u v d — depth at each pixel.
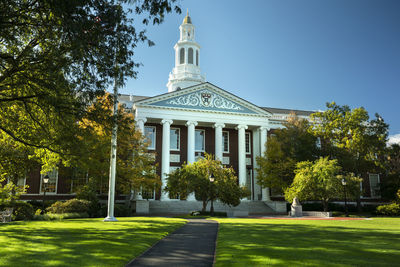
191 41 64.88
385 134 41.97
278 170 43.03
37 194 40.19
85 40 12.83
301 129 46.03
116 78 15.09
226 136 52.06
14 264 7.27
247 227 17.61
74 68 14.19
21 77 14.96
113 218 20.47
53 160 22.09
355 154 42.72
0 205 21.12
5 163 24.94
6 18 12.59
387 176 46.19
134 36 14.57
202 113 47.62
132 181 34.47
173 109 46.16
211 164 32.34
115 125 17.30
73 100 15.45
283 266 7.24
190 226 18.33
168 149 45.00
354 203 51.88
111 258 8.15
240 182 47.97
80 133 17.30
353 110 42.75
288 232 14.88
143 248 10.09
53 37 13.80
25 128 19.41
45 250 8.98
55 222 18.50
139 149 35.91
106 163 31.39
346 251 9.35
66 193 40.88
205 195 31.80
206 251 9.98
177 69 64.19
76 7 12.13
